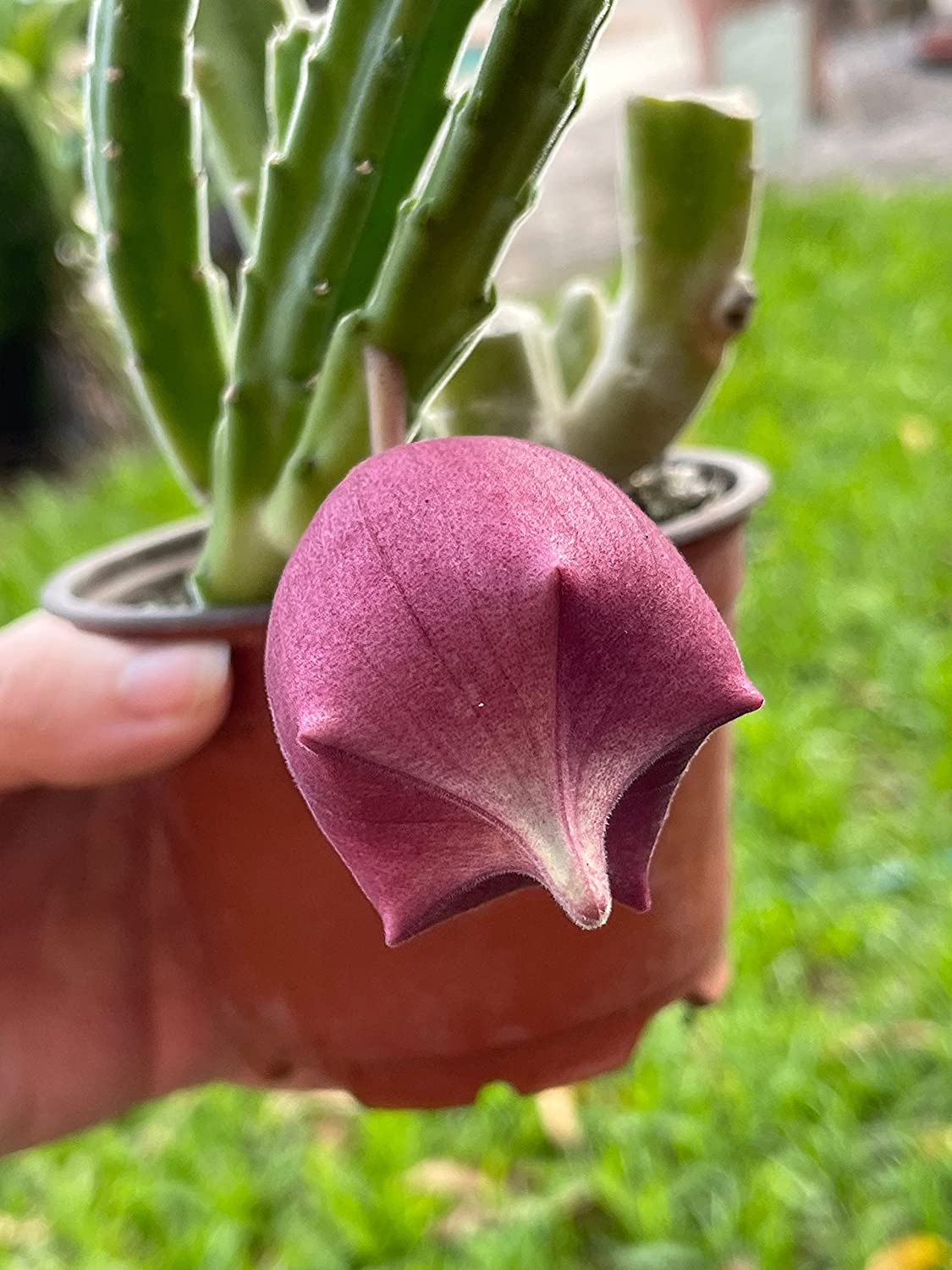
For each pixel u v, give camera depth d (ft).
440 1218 1.41
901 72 7.42
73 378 4.10
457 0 0.56
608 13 0.53
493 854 0.46
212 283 0.70
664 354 0.74
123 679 0.66
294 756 0.48
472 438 0.51
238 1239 1.40
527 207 0.56
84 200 3.71
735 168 0.70
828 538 2.46
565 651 0.44
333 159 0.58
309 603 0.48
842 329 3.72
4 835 0.92
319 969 0.68
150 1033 0.97
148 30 0.62
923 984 1.51
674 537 0.64
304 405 0.62
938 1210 1.26
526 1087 0.71
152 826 0.94
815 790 1.81
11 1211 1.52
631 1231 1.34
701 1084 1.45
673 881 0.70
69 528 3.24
